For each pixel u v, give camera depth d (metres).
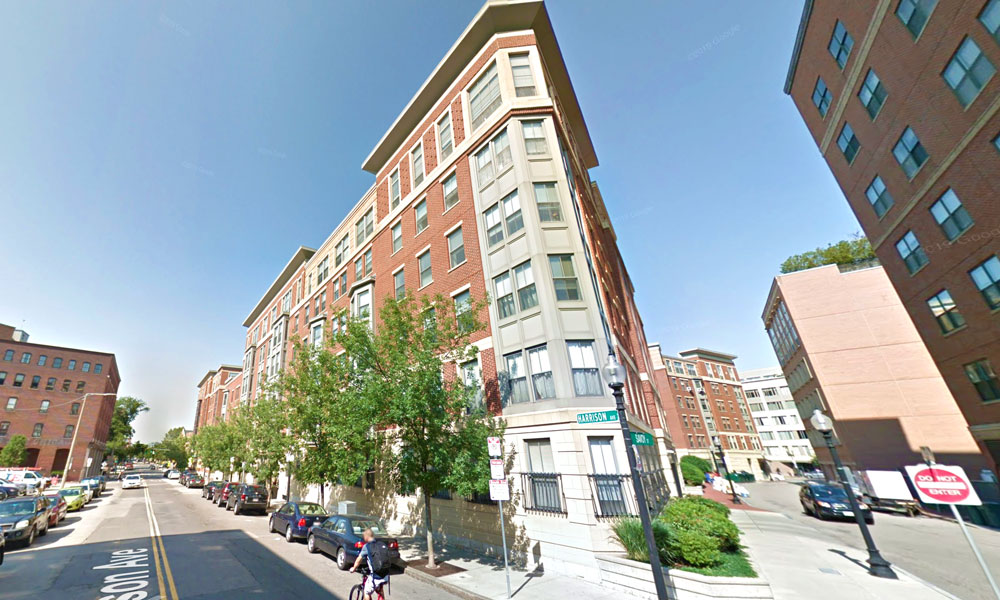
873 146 21.53
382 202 24.27
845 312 34.47
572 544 11.00
